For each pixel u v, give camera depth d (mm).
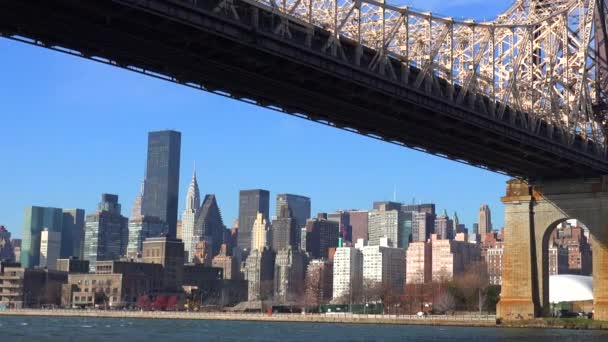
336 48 69000
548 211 123562
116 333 150750
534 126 98938
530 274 123875
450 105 83312
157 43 60719
